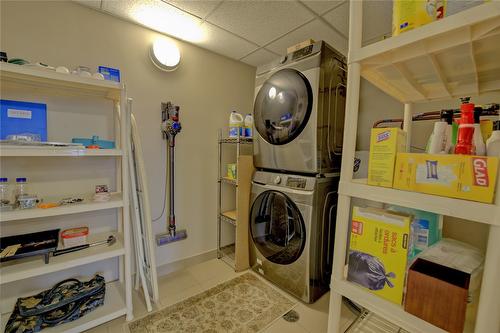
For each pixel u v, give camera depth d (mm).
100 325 1414
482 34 515
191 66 2141
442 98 1069
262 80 1907
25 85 1346
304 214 1614
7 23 1355
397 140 646
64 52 1529
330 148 1680
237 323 1465
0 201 1193
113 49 1715
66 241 1396
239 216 2049
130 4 1562
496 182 480
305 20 1718
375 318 1111
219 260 2305
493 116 953
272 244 1955
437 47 584
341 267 756
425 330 581
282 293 1769
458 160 534
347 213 749
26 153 1115
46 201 1398
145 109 1901
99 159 1704
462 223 1029
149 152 1949
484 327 495
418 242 764
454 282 597
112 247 1454
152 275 1594
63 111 1555
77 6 1562
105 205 1354
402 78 854
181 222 2180
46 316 1305
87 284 1546
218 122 2369
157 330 1397
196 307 1603
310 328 1436
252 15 1667
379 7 1525
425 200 577
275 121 1799
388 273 660
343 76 1734
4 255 1169
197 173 2258
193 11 1628
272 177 1861
